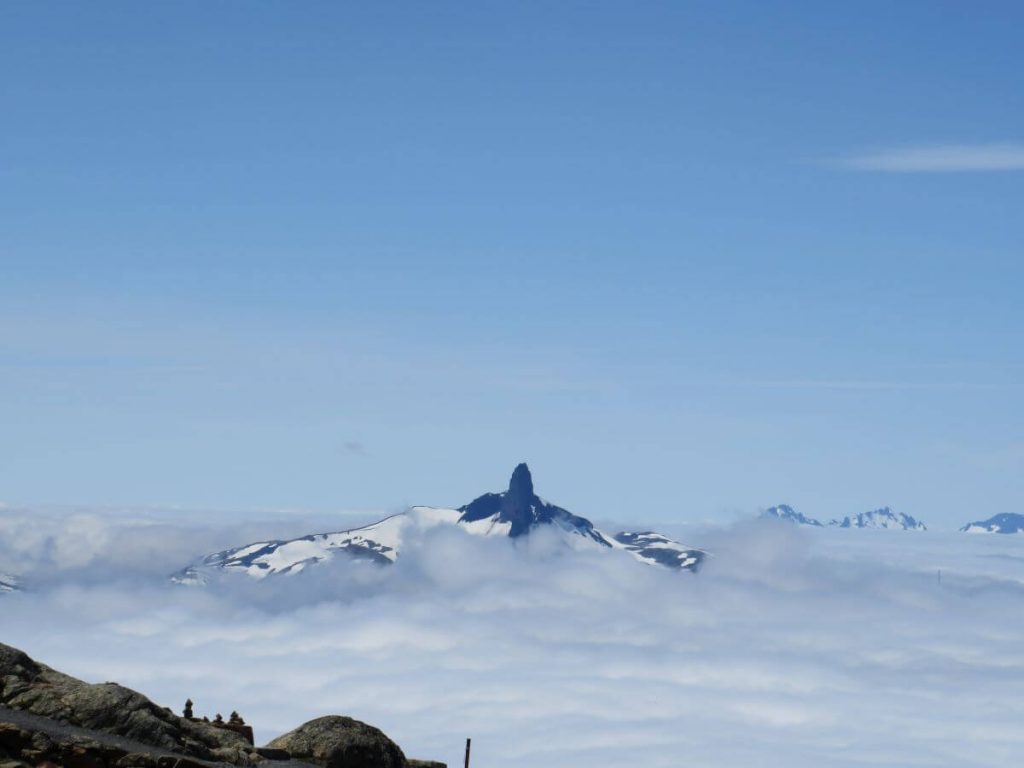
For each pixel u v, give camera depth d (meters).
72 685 51.53
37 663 53.34
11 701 49.91
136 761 46.94
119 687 51.53
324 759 53.50
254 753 52.22
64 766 45.38
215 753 50.69
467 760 54.84
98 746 46.56
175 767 47.34
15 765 43.41
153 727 49.91
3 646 52.84
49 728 48.06
